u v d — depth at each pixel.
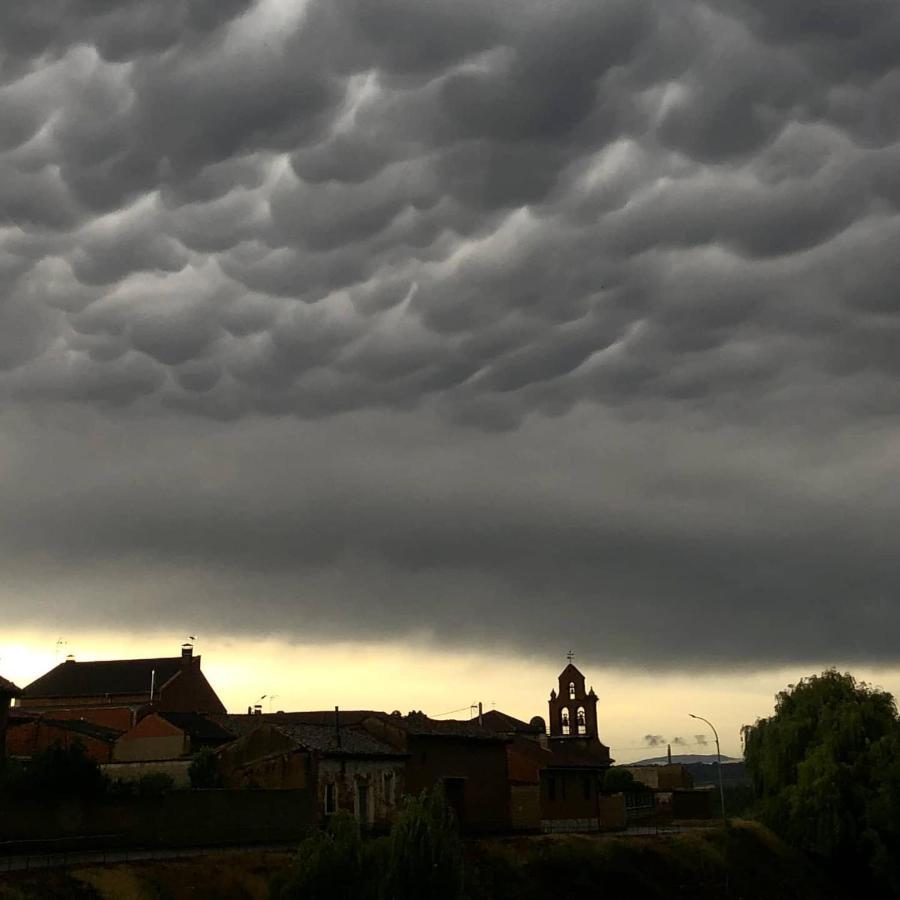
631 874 73.81
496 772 86.25
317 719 100.88
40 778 60.09
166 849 58.94
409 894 50.28
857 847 86.69
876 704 95.44
